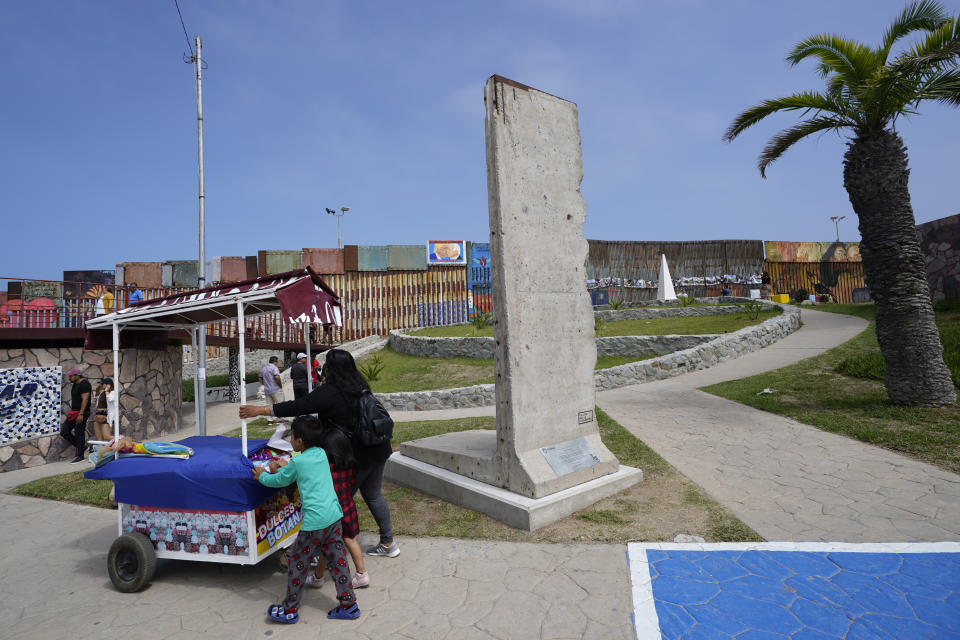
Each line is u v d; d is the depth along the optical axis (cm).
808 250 3406
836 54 817
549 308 538
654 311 2097
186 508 377
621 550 399
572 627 304
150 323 497
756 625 295
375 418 383
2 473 893
